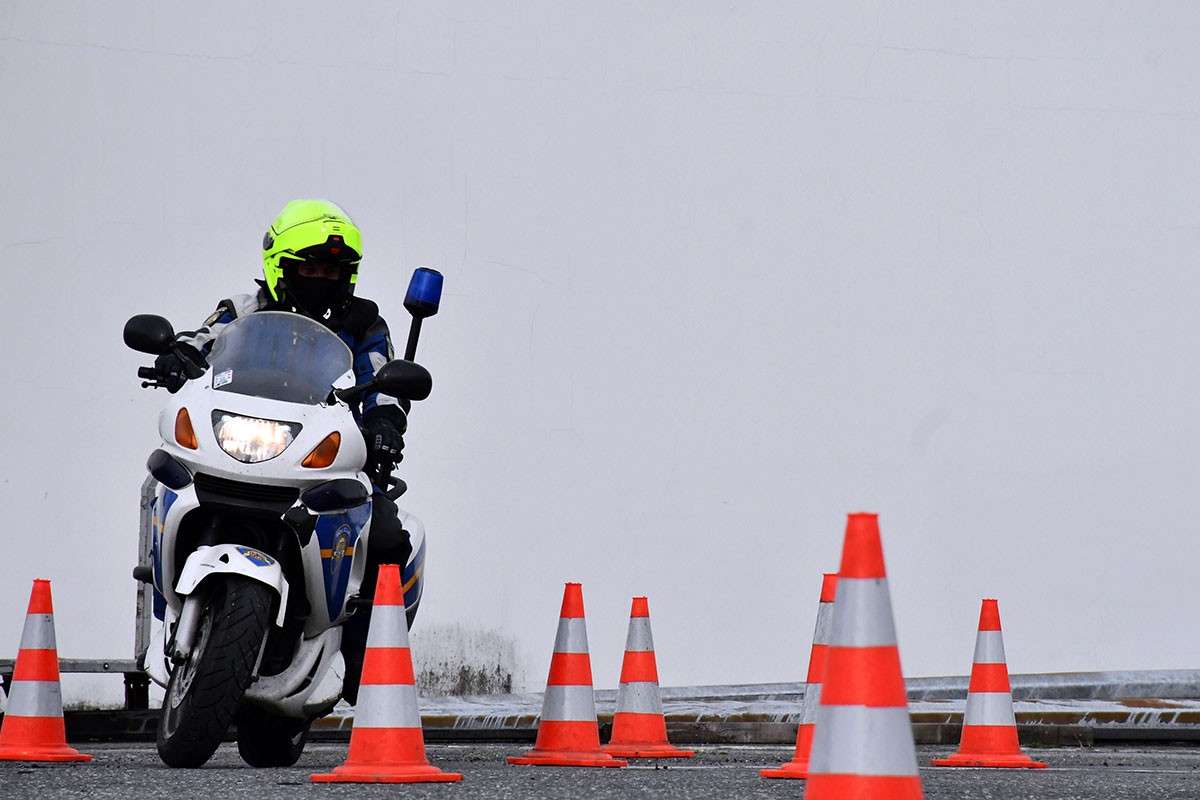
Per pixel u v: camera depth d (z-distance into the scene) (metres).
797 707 32.66
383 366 18.98
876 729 10.75
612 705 32.75
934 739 31.75
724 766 22.06
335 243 19.83
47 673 21.48
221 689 17.06
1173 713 32.38
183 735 17.25
